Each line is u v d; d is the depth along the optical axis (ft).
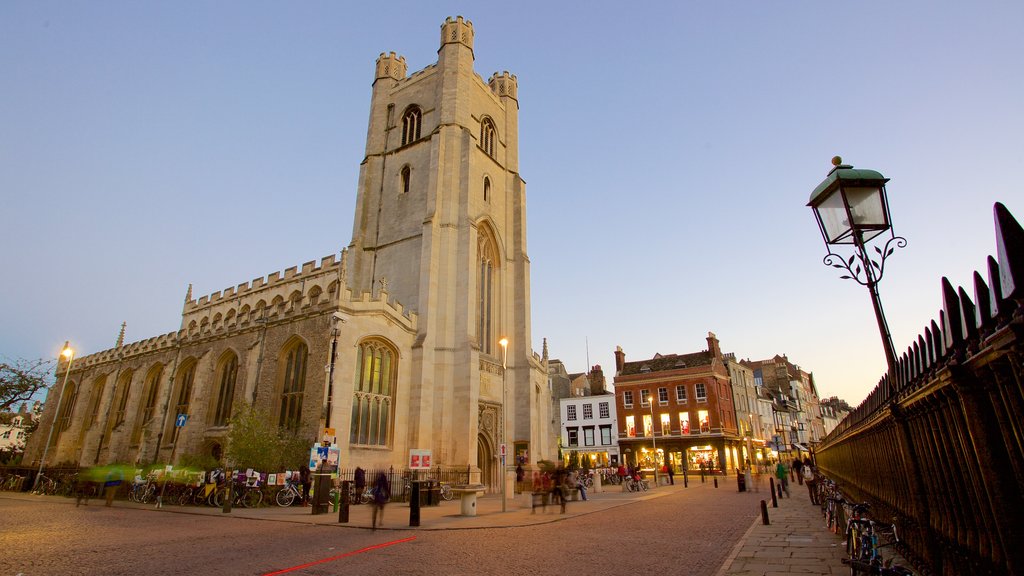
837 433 77.77
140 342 140.67
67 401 160.66
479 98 148.15
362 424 94.68
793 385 307.17
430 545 42.80
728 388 212.84
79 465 133.69
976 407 18.76
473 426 108.99
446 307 116.88
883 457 39.17
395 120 149.07
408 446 102.73
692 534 48.78
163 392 122.72
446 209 124.98
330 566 34.17
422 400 105.29
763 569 32.30
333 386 88.53
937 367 22.45
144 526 54.08
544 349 152.05
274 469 82.17
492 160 147.54
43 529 50.93
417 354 108.68
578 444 222.28
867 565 22.62
